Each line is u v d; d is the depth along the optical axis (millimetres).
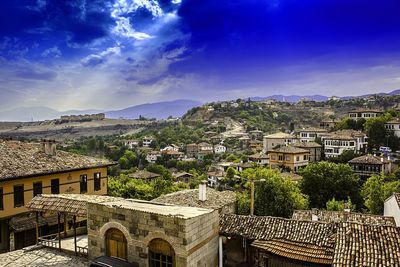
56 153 40562
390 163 78188
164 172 113000
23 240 32344
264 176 47719
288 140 122562
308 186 58625
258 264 21594
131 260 20984
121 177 92375
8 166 32938
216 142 187500
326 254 18484
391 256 16531
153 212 20094
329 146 102062
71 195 27125
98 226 22484
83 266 21953
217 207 32562
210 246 21297
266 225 21812
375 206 47094
